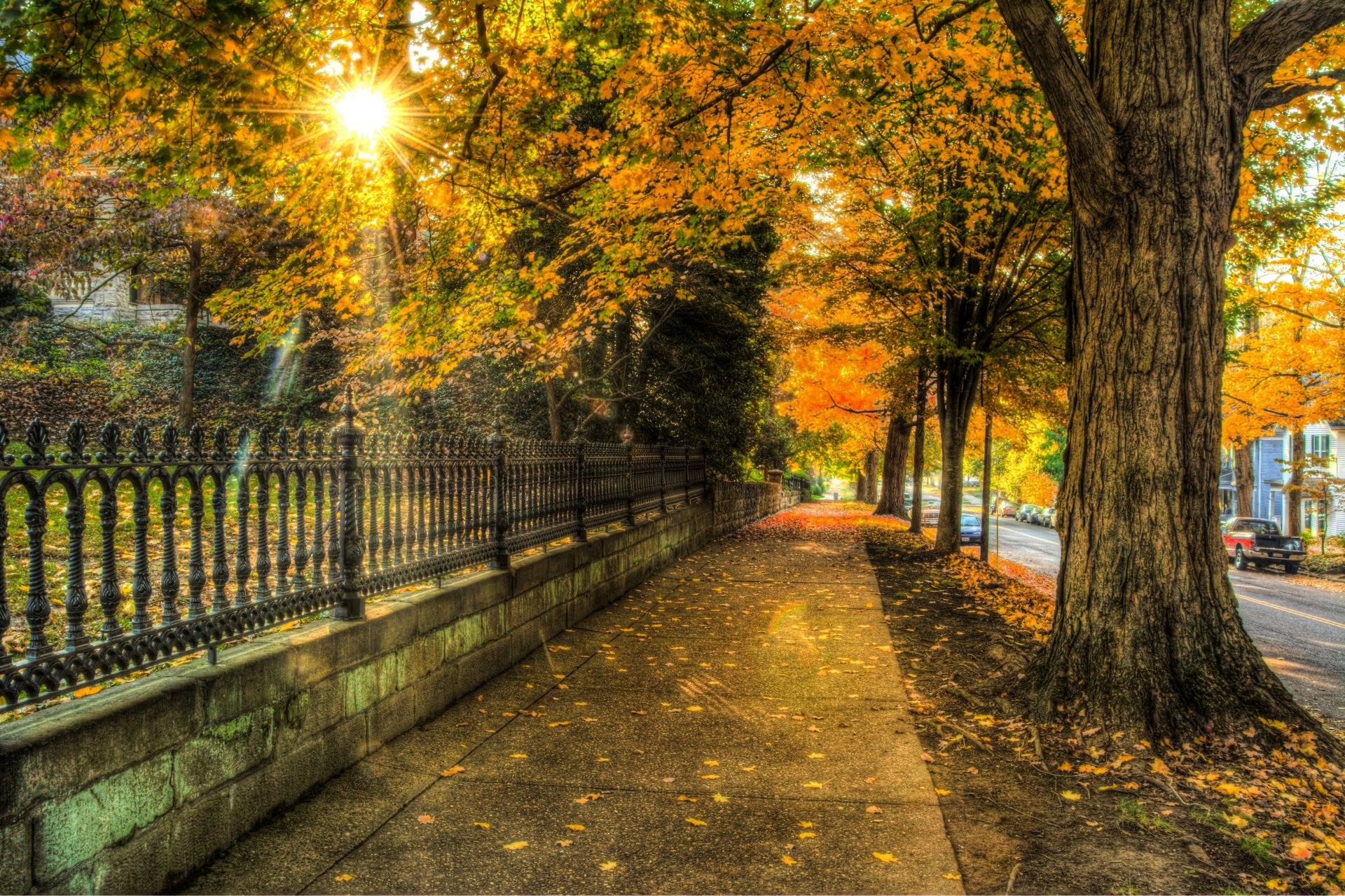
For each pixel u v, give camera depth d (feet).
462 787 14.21
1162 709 16.53
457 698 19.19
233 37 17.31
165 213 43.68
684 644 25.70
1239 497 96.58
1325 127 25.30
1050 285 47.57
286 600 13.26
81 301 57.06
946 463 52.85
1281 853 12.07
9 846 8.14
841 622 29.50
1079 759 15.85
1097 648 17.61
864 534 70.49
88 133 20.31
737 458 66.59
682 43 23.16
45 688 9.36
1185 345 17.53
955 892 10.84
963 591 37.96
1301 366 72.13
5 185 40.19
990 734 17.17
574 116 43.75
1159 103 17.33
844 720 18.19
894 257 47.42
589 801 13.74
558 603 26.76
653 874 11.27
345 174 23.79
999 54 29.04
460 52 23.02
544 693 20.15
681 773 15.02
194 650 11.26
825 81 23.49
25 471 8.82
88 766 9.13
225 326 60.39
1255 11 34.30
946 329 50.39
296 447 13.89
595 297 34.68
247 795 11.96
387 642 16.06
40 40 16.22
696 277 51.21
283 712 12.82
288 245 50.11
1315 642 36.29
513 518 23.73
